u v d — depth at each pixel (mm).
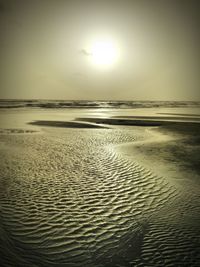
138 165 7848
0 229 4082
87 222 4336
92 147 10734
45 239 3824
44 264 3285
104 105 71000
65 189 5801
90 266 3262
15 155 9047
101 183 6219
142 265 3273
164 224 4309
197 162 8297
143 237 3910
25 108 46062
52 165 7777
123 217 4531
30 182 6230
